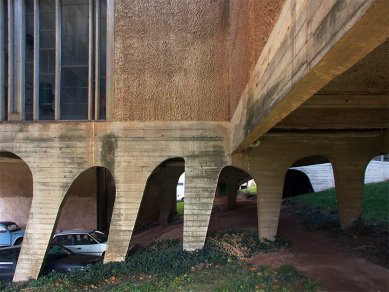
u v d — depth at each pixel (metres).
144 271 12.43
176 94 14.54
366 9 3.01
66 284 11.83
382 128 12.77
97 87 14.68
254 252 13.14
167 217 23.42
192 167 14.35
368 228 14.21
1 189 21.17
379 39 3.52
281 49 5.92
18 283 12.87
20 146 14.45
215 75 14.54
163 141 14.40
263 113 7.40
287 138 14.66
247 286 9.16
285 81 5.64
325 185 30.30
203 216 14.20
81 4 15.13
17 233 18.59
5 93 15.13
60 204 14.18
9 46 14.79
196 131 14.44
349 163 14.95
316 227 16.48
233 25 12.82
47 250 13.97
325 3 3.91
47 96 15.10
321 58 4.03
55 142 14.42
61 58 15.03
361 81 7.48
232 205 26.47
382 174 29.39
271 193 14.57
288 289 8.70
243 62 10.39
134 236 20.88
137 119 14.48
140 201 14.20
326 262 11.02
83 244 15.59
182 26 14.62
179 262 12.70
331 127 11.71
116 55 14.57
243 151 14.45
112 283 11.69
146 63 14.59
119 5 14.62
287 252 12.66
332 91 8.31
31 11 15.27
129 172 14.31
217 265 12.02
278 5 6.11
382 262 10.77
